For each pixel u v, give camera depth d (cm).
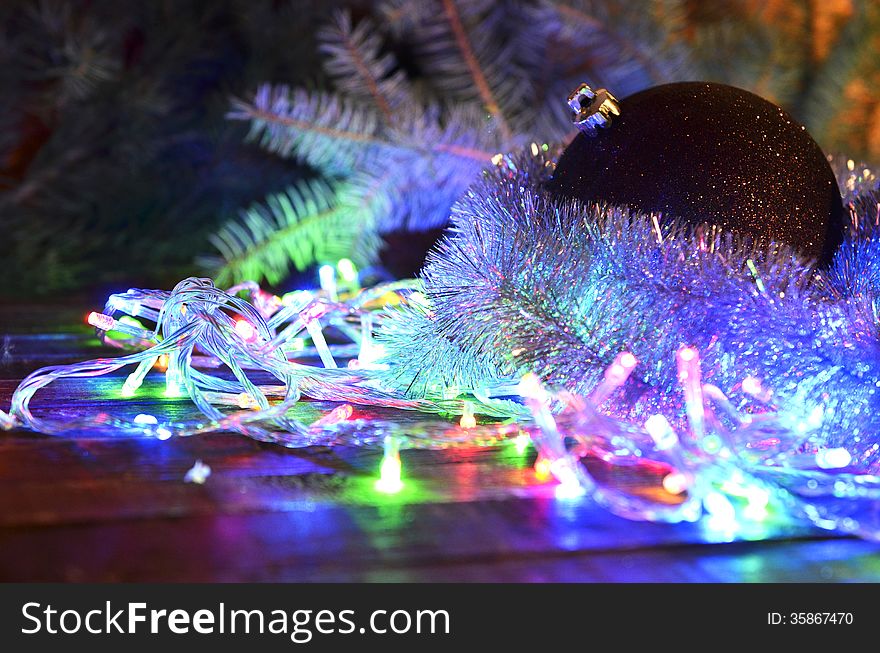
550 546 41
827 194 53
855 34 92
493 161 59
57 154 109
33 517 41
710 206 52
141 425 49
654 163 52
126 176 113
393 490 44
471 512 43
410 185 92
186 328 51
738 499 44
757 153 52
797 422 46
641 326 50
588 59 97
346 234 96
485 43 94
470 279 53
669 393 50
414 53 110
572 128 89
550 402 52
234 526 41
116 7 112
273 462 47
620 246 51
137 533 41
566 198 54
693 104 53
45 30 108
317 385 54
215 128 115
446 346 54
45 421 50
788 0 94
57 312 86
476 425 52
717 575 39
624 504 42
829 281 51
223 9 118
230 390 55
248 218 100
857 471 48
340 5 112
